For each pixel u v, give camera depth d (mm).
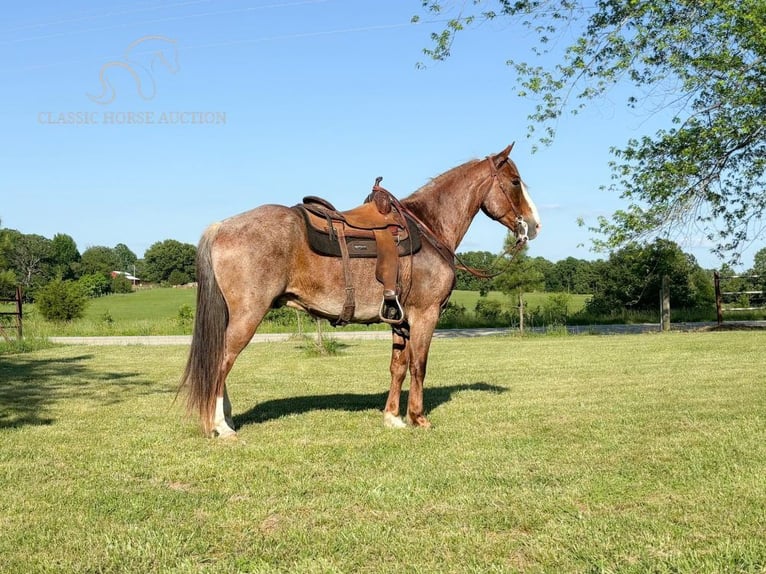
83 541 3805
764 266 28172
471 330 27312
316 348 16188
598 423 6883
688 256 31203
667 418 7094
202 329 6016
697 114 19672
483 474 5043
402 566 3463
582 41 19469
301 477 5027
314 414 7586
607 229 20688
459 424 6926
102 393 9719
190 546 3723
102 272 97625
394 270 6348
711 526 3943
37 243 94562
